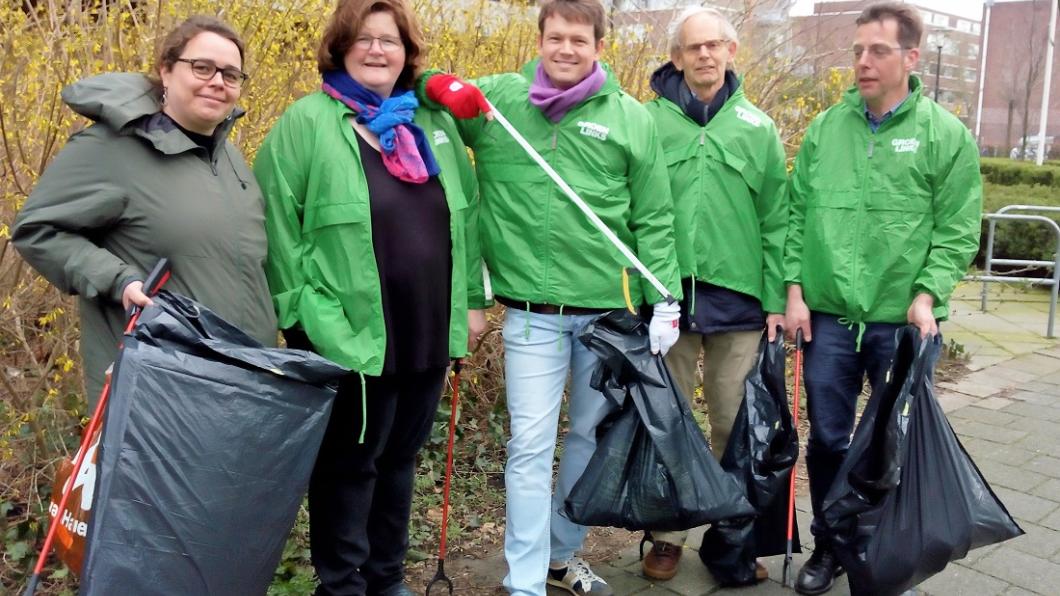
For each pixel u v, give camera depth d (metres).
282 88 3.96
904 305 3.17
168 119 2.39
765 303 3.36
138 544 2.07
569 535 3.30
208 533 2.14
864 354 3.29
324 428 2.37
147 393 2.11
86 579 2.02
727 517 2.94
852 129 3.23
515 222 3.01
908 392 2.95
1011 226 10.04
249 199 2.52
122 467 2.07
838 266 3.19
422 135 2.73
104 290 2.24
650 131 3.03
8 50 3.49
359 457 2.75
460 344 2.88
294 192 2.62
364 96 2.66
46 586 3.17
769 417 3.22
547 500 3.10
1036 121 28.22
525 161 2.97
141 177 2.32
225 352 2.22
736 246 3.25
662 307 3.00
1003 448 5.04
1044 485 4.51
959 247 3.09
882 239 3.14
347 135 2.60
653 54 5.22
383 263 2.62
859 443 3.05
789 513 3.36
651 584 3.44
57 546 2.37
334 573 2.80
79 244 2.27
